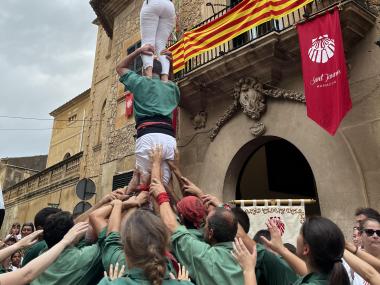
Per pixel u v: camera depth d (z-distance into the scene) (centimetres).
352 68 651
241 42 866
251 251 269
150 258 178
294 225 605
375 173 582
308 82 621
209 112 891
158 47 450
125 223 194
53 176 1819
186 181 374
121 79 402
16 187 2231
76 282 244
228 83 820
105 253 236
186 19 1051
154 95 393
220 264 226
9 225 2184
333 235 212
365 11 622
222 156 834
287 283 265
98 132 1531
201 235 269
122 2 1386
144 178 367
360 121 620
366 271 244
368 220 326
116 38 1404
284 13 682
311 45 628
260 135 763
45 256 219
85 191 1073
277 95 737
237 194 835
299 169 1016
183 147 934
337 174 627
